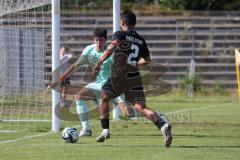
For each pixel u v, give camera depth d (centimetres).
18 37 4678
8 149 2997
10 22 4912
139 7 11325
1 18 4641
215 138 3584
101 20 10294
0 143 3278
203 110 6191
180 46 10238
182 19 10562
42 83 4697
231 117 5312
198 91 8744
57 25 3859
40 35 4597
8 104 4762
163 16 10744
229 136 3709
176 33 10288
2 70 4712
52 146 3130
